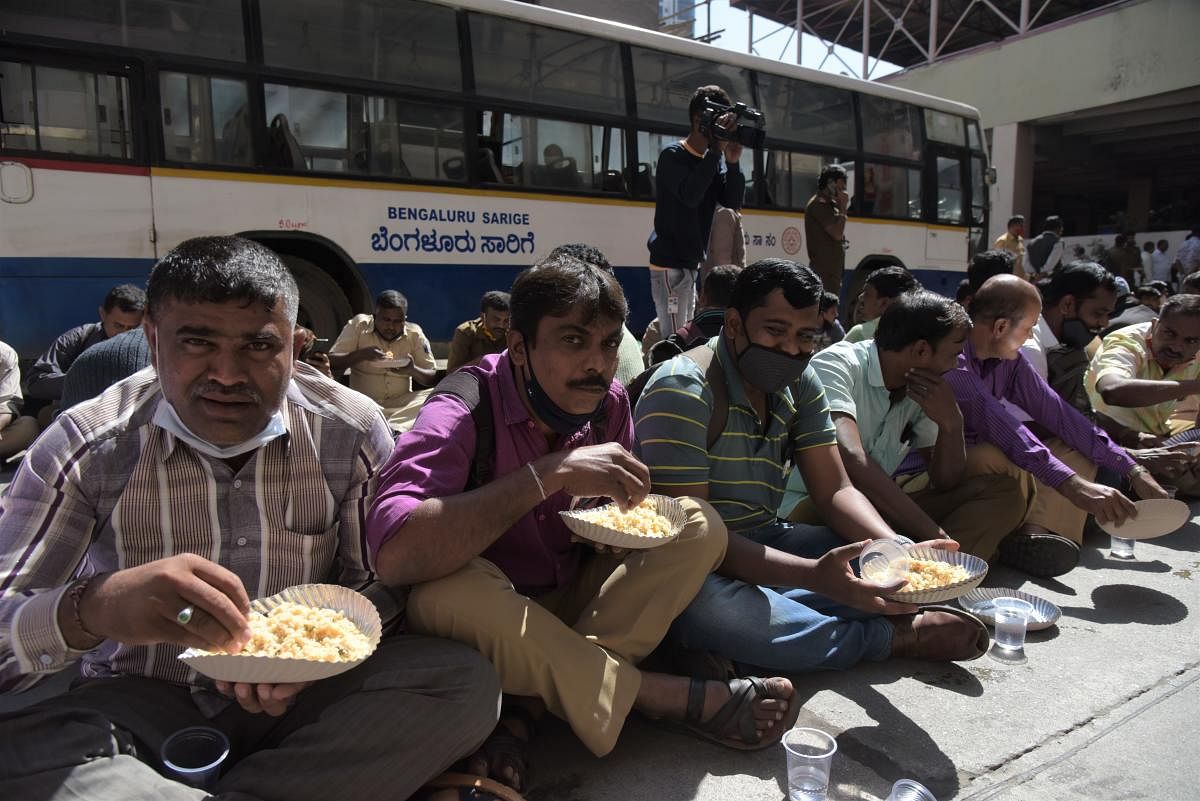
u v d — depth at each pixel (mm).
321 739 1557
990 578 3342
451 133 6477
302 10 5734
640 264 7527
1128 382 4043
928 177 9977
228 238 1597
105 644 1763
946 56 20000
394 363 5805
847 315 9328
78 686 1777
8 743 1448
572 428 2053
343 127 5996
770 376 2447
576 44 7031
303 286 6125
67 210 5035
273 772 1537
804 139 8688
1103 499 3090
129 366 2668
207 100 5449
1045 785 1979
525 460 2068
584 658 1860
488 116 6621
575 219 7129
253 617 1579
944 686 2436
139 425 1642
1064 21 17672
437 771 1640
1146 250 17484
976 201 10656
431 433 1930
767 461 2611
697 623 2250
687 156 5305
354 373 5930
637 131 7430
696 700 2029
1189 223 21812
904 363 3061
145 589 1391
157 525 1668
